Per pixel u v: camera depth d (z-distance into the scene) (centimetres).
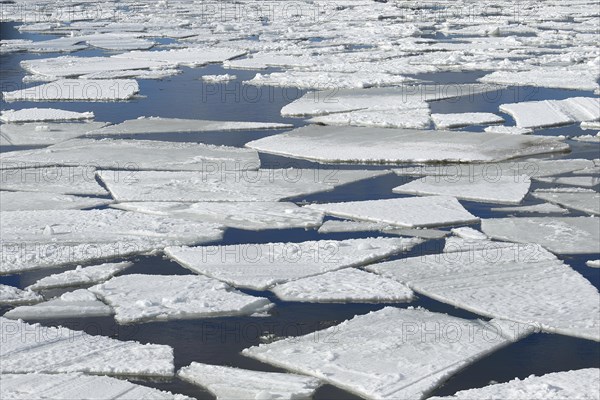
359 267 809
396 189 1062
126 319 688
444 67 2144
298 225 932
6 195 1048
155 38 2936
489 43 2645
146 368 600
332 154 1236
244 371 598
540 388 561
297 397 562
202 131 1422
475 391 562
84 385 573
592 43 2617
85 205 1009
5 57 2420
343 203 998
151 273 798
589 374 586
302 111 1544
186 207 1000
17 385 572
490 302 713
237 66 2177
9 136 1394
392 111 1538
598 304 705
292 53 2416
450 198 1013
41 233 903
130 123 1482
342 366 599
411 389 566
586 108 1548
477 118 1462
